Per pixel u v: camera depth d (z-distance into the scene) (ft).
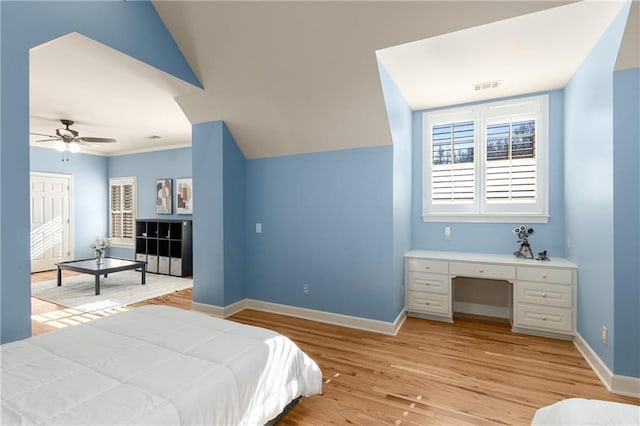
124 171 23.54
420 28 7.54
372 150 10.94
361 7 7.46
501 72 9.69
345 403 6.76
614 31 6.89
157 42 8.94
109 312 12.81
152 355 5.10
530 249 11.10
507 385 7.43
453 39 7.82
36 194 20.81
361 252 11.18
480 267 10.85
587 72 8.60
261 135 12.25
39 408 3.70
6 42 5.82
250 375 5.00
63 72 9.21
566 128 10.59
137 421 3.55
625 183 6.95
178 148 21.12
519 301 10.35
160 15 8.89
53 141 18.37
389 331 10.64
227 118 12.01
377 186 10.88
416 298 11.92
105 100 11.84
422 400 6.86
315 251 12.06
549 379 7.67
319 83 9.64
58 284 16.80
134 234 23.02
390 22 7.62
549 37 7.72
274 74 9.75
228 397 4.50
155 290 16.05
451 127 12.60
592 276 8.32
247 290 13.56
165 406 3.83
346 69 8.98
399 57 8.78
